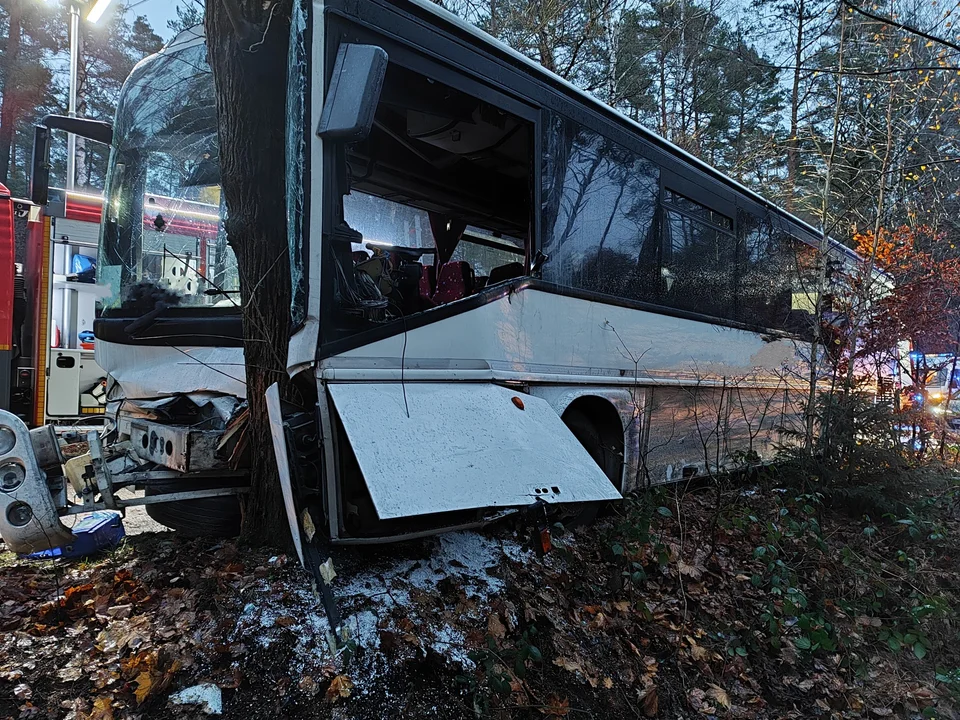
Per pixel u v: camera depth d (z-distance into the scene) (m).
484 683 2.98
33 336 9.98
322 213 3.10
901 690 3.80
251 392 3.57
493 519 3.66
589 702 3.22
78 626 3.18
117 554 3.95
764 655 3.85
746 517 4.94
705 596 4.24
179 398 3.82
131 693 2.74
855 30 8.99
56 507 3.39
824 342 6.79
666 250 5.70
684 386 5.86
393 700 2.82
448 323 3.63
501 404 3.59
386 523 3.26
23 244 11.47
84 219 10.18
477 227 6.11
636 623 3.83
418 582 3.48
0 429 3.30
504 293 4.02
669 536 4.83
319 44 3.12
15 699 2.66
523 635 3.38
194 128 4.24
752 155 12.39
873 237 8.62
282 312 3.53
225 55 3.50
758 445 7.08
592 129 4.85
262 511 3.71
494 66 4.02
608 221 4.99
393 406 3.15
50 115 4.95
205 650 2.91
